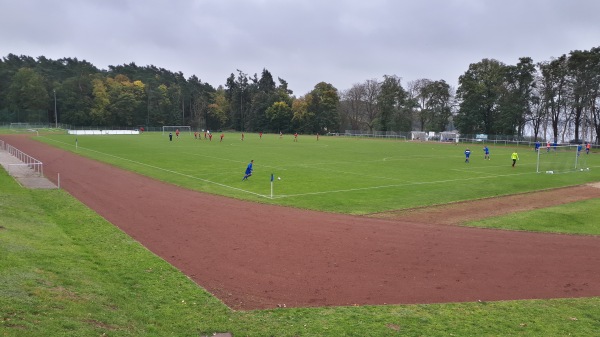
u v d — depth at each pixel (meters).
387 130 149.12
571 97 104.38
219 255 17.42
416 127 159.00
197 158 53.50
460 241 19.77
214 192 30.50
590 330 11.65
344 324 11.75
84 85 164.38
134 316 11.34
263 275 15.44
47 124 144.75
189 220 22.72
